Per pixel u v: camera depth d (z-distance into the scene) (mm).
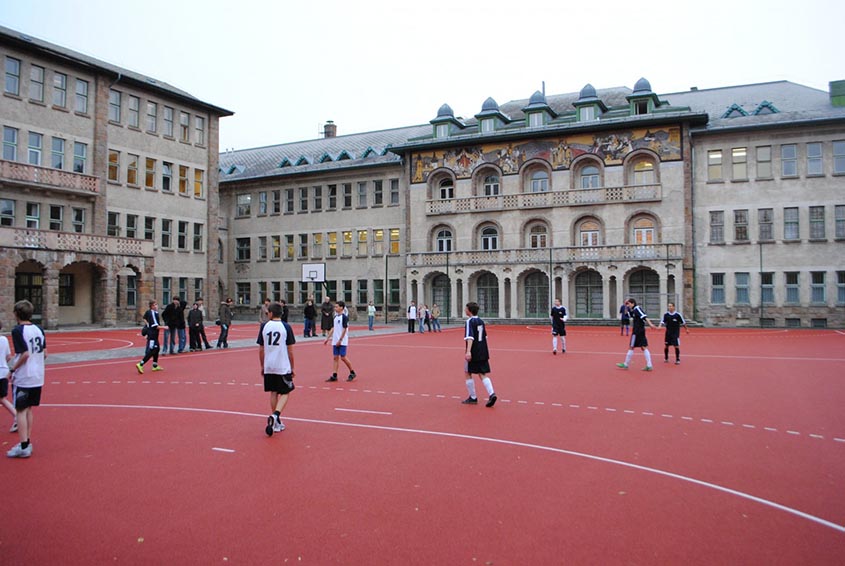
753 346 27375
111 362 20688
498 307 50906
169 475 7699
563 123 50562
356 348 26859
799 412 11758
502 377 16922
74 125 42531
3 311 35000
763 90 50094
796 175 43750
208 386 15219
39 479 7543
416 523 6129
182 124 51375
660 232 46156
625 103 53281
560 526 6043
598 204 47844
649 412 11805
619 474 7746
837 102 44406
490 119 52781
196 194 52469
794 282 43719
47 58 41062
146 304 43688
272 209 61938
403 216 55406
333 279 58375
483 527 6023
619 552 5449
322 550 5504
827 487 7219
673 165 46000
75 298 43125
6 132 38844
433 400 13219
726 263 45156
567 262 47594
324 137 70625
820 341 30469
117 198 45594
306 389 14797
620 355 23188
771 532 5887
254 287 62344
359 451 8883
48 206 40719
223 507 6574
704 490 7117
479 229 52312
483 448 9062
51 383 15781
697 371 18188
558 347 26859
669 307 20562
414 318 38625
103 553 5457
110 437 9750
